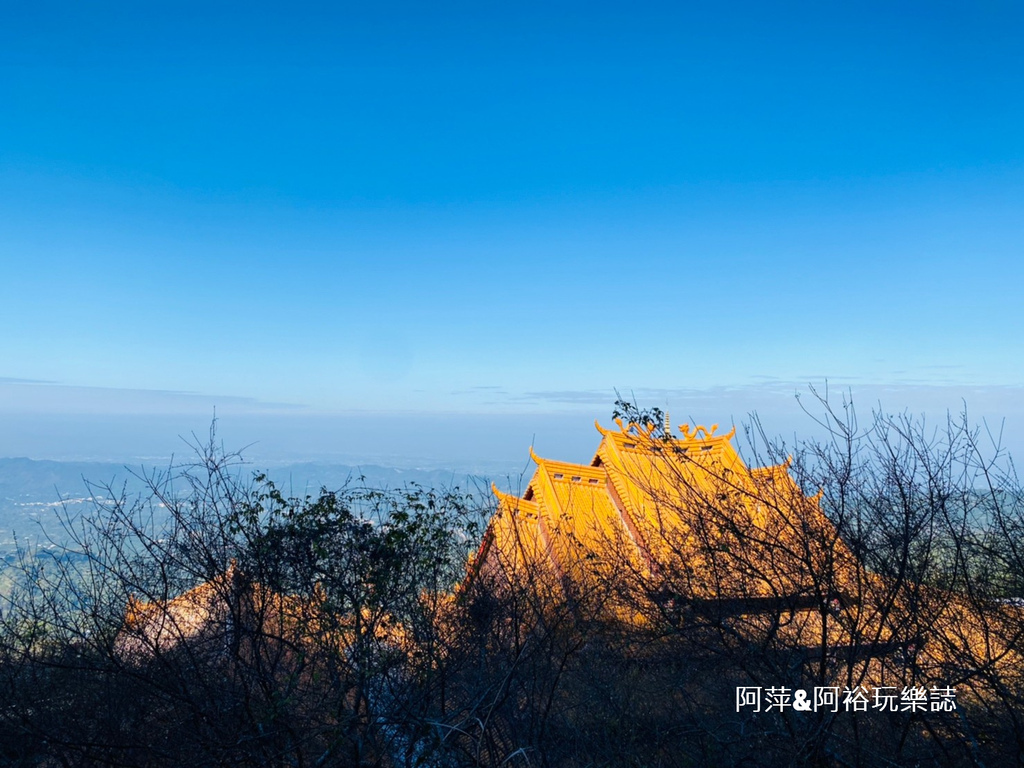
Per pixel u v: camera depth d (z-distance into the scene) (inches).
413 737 374.0
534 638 433.1
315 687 396.5
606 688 443.5
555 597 475.8
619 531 618.5
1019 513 365.1
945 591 370.9
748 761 431.8
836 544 407.5
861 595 370.3
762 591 414.6
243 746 360.5
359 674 372.5
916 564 374.3
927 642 382.9
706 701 478.9
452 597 454.0
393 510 405.7
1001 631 370.9
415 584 407.5
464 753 386.0
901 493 346.9
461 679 420.8
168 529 377.4
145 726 385.4
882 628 362.0
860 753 381.1
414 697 387.9
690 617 418.6
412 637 402.3
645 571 586.9
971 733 364.2
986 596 366.0
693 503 436.8
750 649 396.5
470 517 439.2
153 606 395.2
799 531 393.1
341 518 395.2
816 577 367.9
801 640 434.9
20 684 374.3
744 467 471.8
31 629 372.5
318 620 390.3
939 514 367.9
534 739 408.8
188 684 381.7
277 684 394.6
